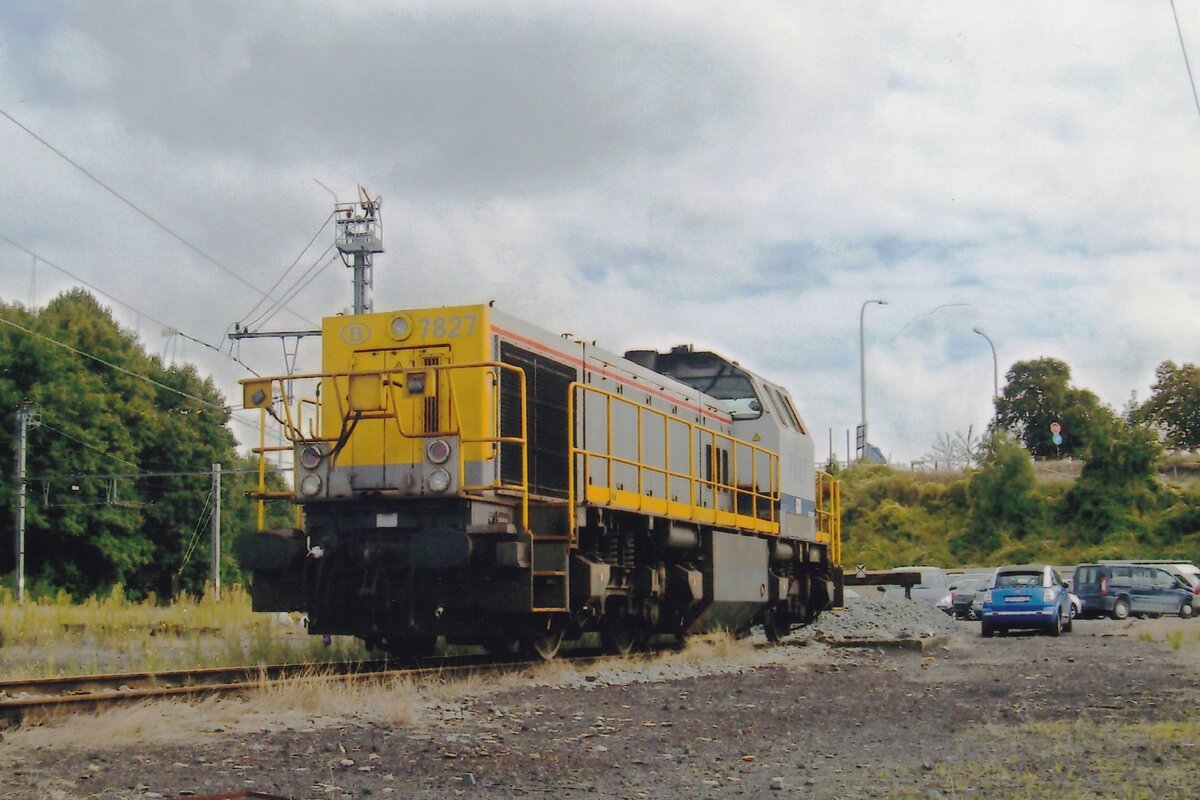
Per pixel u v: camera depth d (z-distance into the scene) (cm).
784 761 885
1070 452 6888
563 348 1648
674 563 1861
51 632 2038
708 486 2031
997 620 2684
